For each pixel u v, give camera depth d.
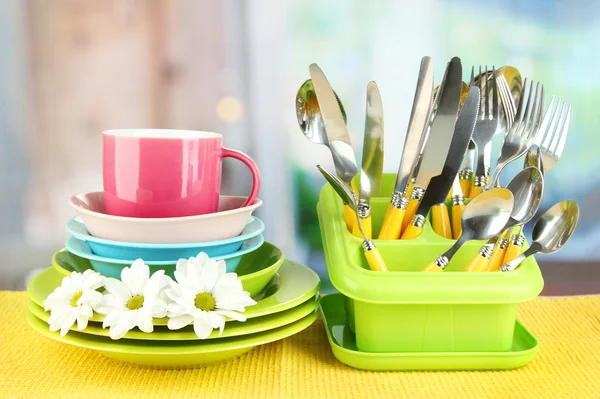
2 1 0.84
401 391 0.60
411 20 0.85
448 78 0.65
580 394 0.59
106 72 0.85
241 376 0.63
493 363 0.64
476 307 0.63
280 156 0.87
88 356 0.67
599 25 0.85
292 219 0.88
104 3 0.84
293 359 0.67
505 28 0.85
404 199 0.68
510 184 0.67
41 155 0.87
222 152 0.68
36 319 0.63
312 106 0.70
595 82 0.86
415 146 0.68
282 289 0.67
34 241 0.89
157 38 0.85
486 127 0.73
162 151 0.62
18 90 0.86
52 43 0.85
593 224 0.89
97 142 0.87
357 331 0.65
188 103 0.86
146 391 0.59
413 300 0.61
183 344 0.59
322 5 0.84
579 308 0.82
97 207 0.70
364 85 0.86
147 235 0.61
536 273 0.64
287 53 0.85
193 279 0.58
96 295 0.58
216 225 0.62
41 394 0.58
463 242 0.65
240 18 0.84
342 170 0.69
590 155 0.88
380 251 0.67
